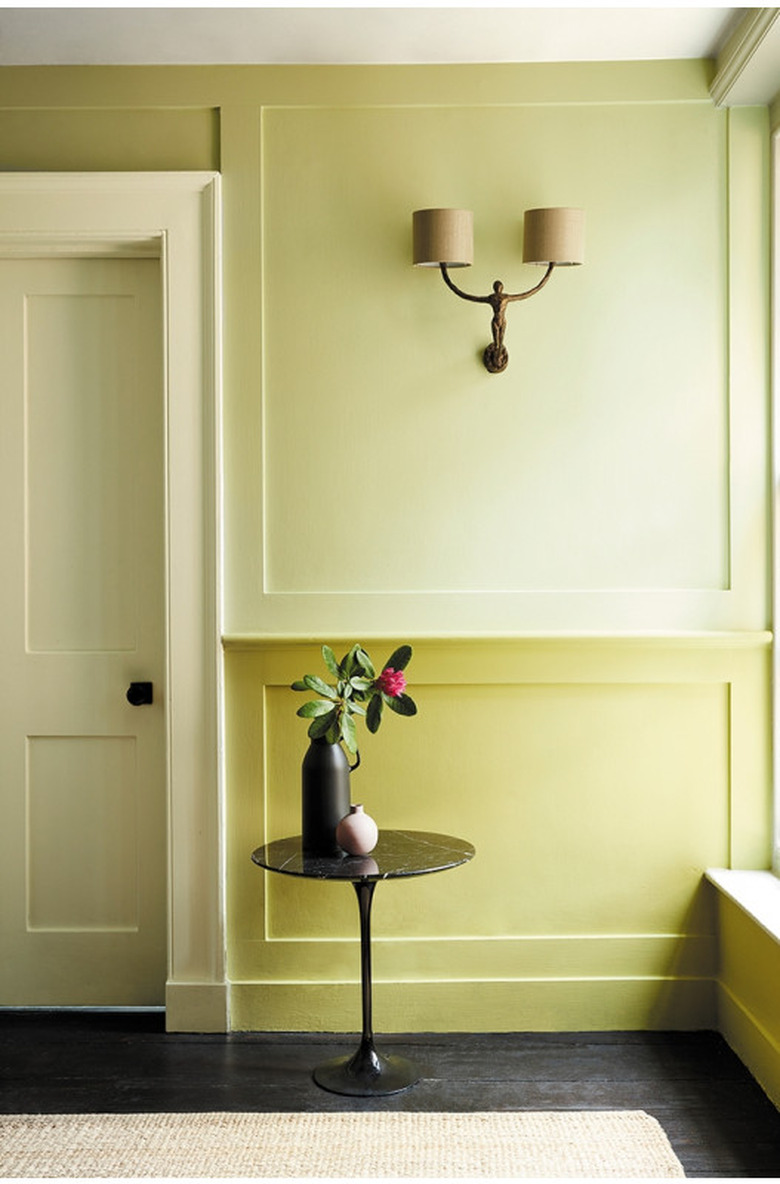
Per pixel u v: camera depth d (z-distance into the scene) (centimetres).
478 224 369
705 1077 330
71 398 380
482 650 366
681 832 370
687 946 369
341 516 370
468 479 370
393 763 369
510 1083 326
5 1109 310
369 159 368
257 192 367
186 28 342
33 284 379
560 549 371
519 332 370
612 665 367
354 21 339
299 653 367
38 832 383
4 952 382
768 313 368
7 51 356
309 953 368
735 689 368
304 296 369
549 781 369
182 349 365
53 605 382
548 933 370
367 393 370
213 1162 281
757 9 314
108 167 367
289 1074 332
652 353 370
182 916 366
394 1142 290
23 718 381
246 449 368
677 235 369
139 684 377
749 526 369
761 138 366
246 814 369
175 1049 351
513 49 359
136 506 381
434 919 369
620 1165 278
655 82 367
